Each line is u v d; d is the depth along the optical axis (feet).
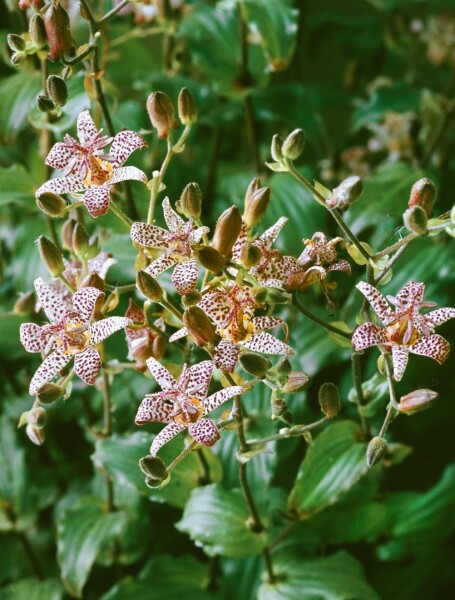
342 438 1.76
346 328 1.61
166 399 1.47
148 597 1.95
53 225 1.95
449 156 2.39
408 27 2.57
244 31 2.12
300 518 1.77
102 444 1.80
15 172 1.95
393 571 2.18
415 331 1.47
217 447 1.81
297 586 1.82
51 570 2.23
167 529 2.12
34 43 1.62
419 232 1.44
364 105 2.38
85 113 1.51
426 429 2.34
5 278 2.23
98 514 1.98
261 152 2.46
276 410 1.52
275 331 1.94
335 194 1.49
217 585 1.98
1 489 2.13
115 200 1.82
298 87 2.21
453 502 1.96
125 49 2.36
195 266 1.44
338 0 2.95
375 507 1.88
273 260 1.48
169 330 1.74
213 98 2.17
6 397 2.24
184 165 2.21
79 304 1.48
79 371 1.47
